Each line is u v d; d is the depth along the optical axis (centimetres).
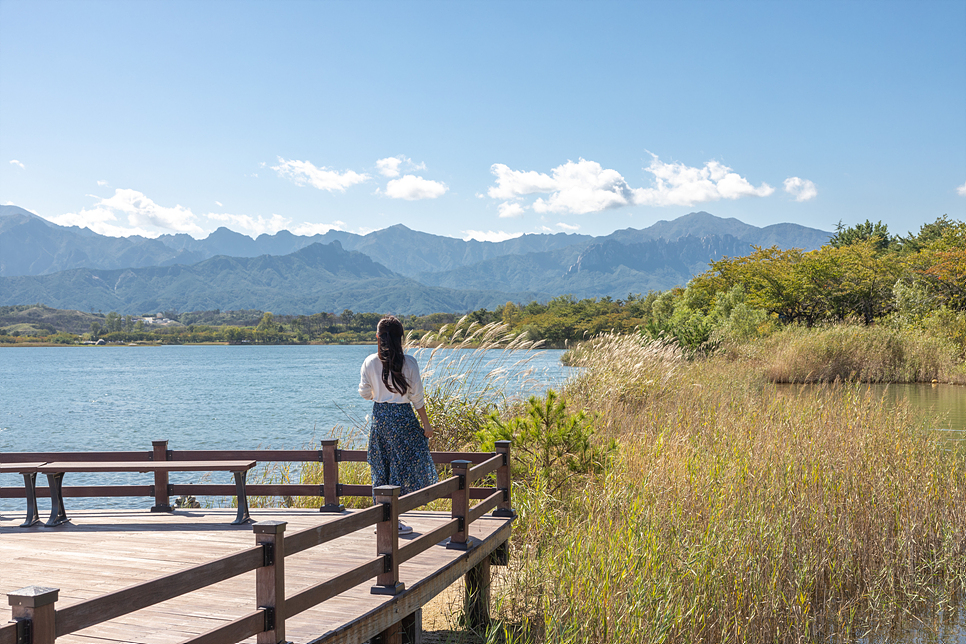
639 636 492
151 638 345
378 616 391
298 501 898
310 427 2534
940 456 897
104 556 484
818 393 1257
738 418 1080
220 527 574
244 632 296
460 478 507
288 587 414
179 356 13850
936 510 755
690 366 1948
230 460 623
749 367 2300
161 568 455
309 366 8312
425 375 1089
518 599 581
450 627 554
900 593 648
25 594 211
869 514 712
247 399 3812
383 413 514
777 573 603
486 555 545
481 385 1112
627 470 791
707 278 5269
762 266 4716
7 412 3444
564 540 645
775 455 825
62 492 610
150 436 2462
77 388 5178
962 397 1941
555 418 870
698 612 539
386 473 519
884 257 4675
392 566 410
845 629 589
